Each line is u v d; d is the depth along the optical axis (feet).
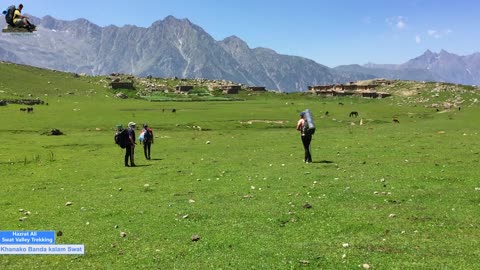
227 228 59.11
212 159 135.03
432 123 304.09
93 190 92.12
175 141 206.49
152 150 171.22
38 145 191.72
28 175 115.44
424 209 64.95
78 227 62.85
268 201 73.41
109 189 92.53
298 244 51.72
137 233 58.95
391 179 88.58
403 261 45.16
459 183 82.53
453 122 306.14
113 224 63.82
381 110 462.60
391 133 216.74
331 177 93.35
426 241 51.01
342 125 312.71
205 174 106.01
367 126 292.40
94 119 329.72
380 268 43.73
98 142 204.13
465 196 71.87
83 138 224.12
